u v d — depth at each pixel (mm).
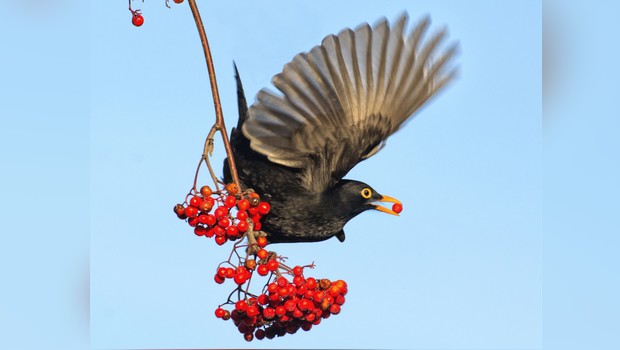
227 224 8688
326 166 10617
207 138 8820
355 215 11211
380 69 10758
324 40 10172
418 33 10930
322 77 10039
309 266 8617
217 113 8883
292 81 9805
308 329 8836
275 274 8469
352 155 10711
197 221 8727
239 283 8562
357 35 10484
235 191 8922
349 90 10523
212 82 8891
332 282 8703
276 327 8906
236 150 10562
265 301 8586
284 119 9859
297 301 8445
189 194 8789
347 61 10414
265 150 9977
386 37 10758
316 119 10141
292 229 10812
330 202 10781
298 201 10594
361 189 11039
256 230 9180
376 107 10805
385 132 10859
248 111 9586
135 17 9656
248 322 8672
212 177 8781
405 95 10969
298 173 10500
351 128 10602
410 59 10914
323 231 10961
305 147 10273
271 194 10555
